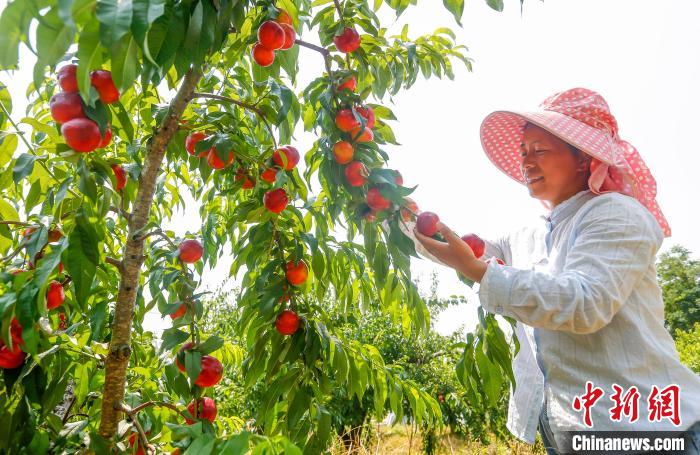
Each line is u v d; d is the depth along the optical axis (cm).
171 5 89
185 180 261
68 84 102
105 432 119
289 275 158
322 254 176
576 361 154
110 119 111
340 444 543
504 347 159
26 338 92
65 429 125
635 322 148
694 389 149
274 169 153
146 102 197
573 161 174
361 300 205
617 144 183
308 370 153
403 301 196
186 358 125
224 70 217
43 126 120
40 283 93
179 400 181
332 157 147
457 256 138
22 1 69
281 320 153
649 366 146
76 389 153
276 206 152
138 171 167
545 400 168
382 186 135
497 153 235
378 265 153
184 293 138
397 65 194
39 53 71
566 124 169
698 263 2925
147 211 128
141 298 205
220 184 226
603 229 147
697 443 139
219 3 101
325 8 170
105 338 193
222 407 437
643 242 144
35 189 138
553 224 180
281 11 149
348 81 148
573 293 131
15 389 112
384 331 766
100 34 67
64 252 99
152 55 87
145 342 212
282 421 161
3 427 106
